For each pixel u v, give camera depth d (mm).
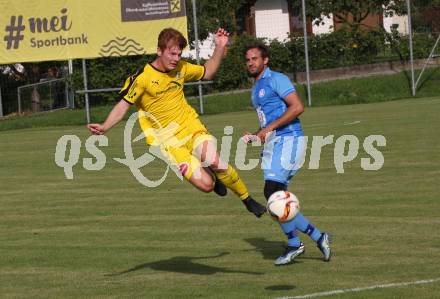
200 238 14711
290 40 50594
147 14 40719
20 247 14531
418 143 25953
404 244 13383
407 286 10891
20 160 28016
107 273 12461
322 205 17109
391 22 66625
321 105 45250
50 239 15133
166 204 18281
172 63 11930
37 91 46969
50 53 40781
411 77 48812
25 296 11336
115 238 14977
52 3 40562
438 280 11117
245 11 65562
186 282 11719
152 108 12273
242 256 13258
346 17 55656
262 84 12906
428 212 15812
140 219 16672
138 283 11781
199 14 51250
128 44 40844
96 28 40750
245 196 12234
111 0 40562
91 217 17141
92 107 46156
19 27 40531
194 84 43594
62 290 11578
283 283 11414
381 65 51000
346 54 50594
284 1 66188
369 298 10422
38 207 18641
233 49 49125
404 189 18406
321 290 10938
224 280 11758
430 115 34281
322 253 12930
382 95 46625
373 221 15281
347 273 11789
